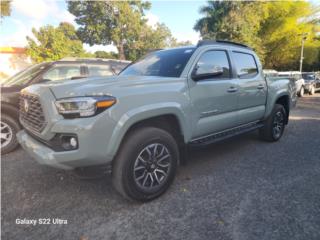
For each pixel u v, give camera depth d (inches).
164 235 83.8
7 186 119.3
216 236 83.0
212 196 109.1
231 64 145.3
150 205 102.4
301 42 1267.2
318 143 190.5
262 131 188.9
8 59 981.2
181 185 119.7
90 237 83.1
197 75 118.0
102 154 88.6
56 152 88.3
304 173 133.2
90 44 1267.2
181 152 119.4
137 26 1173.7
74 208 100.6
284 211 96.8
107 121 88.0
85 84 96.7
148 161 103.0
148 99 99.2
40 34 995.3
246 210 97.8
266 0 1160.8
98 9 1137.4
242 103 150.6
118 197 108.9
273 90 181.6
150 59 146.3
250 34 949.8
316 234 83.3
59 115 88.9
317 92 766.5
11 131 167.8
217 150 172.4
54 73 193.9
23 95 112.0
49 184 121.4
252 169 138.9
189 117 115.7
